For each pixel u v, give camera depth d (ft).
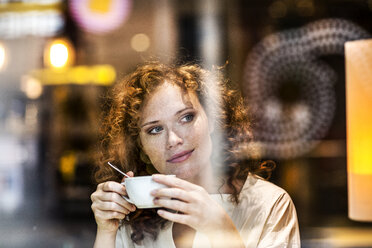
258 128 11.01
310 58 11.57
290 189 10.39
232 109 3.62
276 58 11.39
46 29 11.94
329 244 6.69
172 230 3.69
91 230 9.34
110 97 3.70
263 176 3.86
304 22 11.51
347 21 11.13
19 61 12.70
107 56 11.98
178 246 3.66
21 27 11.41
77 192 11.83
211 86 3.57
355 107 4.00
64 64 12.51
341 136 12.01
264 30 11.21
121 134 3.62
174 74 3.49
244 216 3.50
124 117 3.56
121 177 3.72
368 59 3.91
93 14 11.01
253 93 10.82
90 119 13.62
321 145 11.69
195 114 3.47
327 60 11.73
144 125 3.47
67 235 9.04
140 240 3.73
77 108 13.78
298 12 11.30
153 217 3.72
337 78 11.85
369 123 3.92
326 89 11.94
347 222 7.72
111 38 11.52
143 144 3.53
